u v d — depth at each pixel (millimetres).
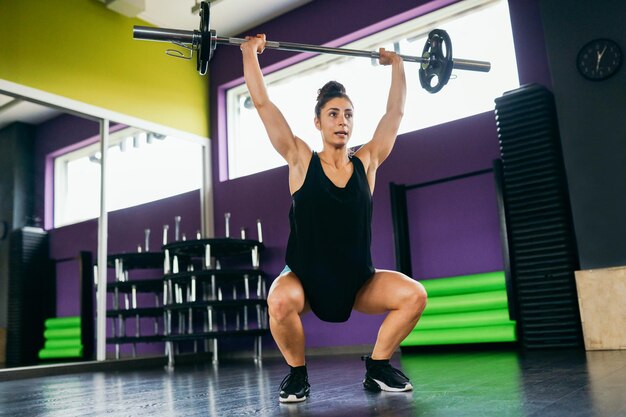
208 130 5289
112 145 4523
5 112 4266
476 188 3820
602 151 3141
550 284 3236
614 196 3084
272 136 1625
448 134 3965
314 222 1553
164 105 4930
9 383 3109
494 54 3969
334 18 4629
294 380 1613
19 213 4465
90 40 4438
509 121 3471
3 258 4500
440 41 2049
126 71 4672
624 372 1825
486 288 3488
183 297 4676
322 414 1308
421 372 2256
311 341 4383
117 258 4379
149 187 4730
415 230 4020
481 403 1329
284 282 1586
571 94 3264
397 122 1825
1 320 4523
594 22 3234
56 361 4652
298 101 4902
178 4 4684
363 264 1598
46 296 4684
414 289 1605
